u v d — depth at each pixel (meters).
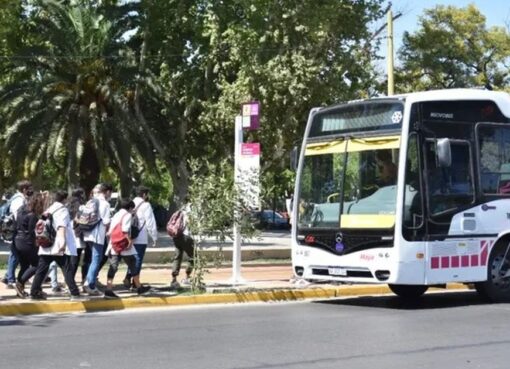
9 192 43.72
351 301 15.79
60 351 9.89
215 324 12.34
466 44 46.62
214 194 15.79
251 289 16.05
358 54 31.66
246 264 22.89
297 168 15.54
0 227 16.80
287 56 30.53
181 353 9.74
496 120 14.94
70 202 15.62
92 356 9.54
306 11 30.28
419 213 13.75
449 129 14.26
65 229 14.06
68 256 14.23
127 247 14.61
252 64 31.05
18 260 15.04
